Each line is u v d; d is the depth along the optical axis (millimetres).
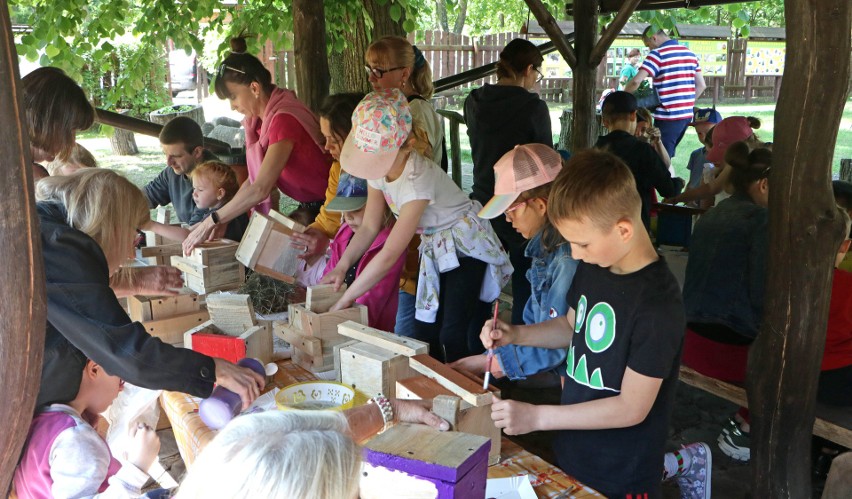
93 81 12594
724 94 15820
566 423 1750
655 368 1693
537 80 4645
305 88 5082
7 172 1125
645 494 1839
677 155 12258
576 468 1915
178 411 1985
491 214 2229
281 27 6512
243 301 2432
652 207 4910
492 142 4438
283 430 915
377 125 2463
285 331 2521
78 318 1591
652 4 6172
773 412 2576
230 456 876
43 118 1968
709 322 3227
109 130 5898
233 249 3145
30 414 1249
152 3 6285
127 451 1687
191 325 2594
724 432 3617
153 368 1671
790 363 2500
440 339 3016
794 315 2455
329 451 890
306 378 2324
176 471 2104
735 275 3166
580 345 1906
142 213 1838
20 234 1153
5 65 1097
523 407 1755
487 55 17031
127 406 2123
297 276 3225
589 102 5844
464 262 2916
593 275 1873
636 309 1727
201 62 12539
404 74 3836
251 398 1864
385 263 2605
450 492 1323
